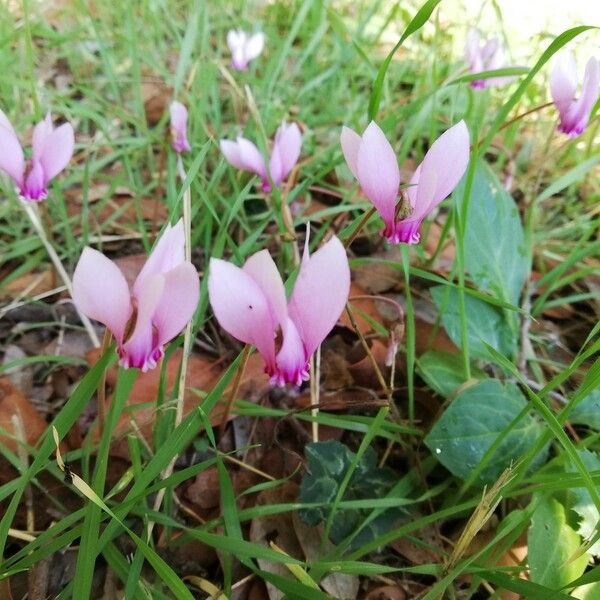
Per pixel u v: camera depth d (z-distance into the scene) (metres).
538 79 0.32
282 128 0.18
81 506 0.14
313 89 0.33
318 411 0.16
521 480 0.12
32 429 0.15
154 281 0.08
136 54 0.28
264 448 0.16
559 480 0.12
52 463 0.13
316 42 0.31
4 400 0.15
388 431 0.16
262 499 0.14
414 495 0.14
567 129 0.19
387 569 0.11
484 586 0.13
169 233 0.09
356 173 0.12
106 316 0.10
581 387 0.11
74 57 0.33
